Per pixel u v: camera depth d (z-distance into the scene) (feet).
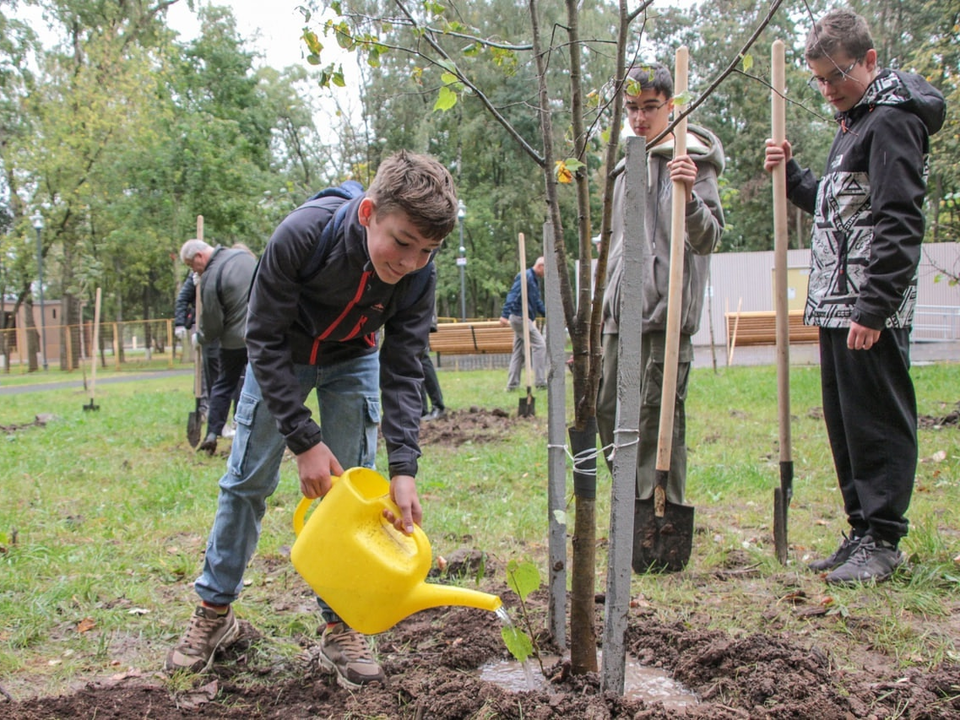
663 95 11.84
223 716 7.99
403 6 7.27
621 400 7.12
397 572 7.30
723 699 8.03
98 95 92.63
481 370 60.13
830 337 11.62
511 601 10.91
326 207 7.97
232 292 23.12
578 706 7.32
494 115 7.36
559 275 7.56
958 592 10.68
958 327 74.95
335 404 8.98
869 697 7.96
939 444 20.66
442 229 6.89
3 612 10.72
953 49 37.19
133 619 10.66
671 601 10.91
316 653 9.48
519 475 19.85
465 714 7.52
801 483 17.61
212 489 18.47
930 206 97.71
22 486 19.20
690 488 17.38
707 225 11.71
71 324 115.24
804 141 66.64
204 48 105.50
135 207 92.84
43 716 7.80
